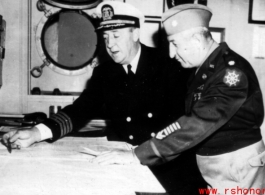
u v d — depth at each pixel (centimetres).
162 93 144
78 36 249
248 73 101
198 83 109
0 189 74
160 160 100
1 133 147
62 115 135
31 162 98
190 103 112
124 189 76
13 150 113
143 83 144
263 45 262
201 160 110
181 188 135
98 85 154
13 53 238
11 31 237
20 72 239
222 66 101
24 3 237
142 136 145
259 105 104
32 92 245
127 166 96
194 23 101
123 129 150
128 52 138
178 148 97
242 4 258
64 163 98
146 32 252
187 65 110
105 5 135
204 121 95
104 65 156
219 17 257
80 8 245
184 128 96
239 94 95
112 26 133
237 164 102
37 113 205
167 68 145
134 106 145
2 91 239
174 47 109
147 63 144
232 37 259
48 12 245
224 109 94
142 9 249
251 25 260
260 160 102
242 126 103
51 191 73
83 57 251
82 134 167
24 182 79
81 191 74
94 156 107
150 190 76
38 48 247
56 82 251
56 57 250
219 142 104
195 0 249
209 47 107
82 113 144
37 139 122
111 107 151
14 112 240
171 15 102
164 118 146
